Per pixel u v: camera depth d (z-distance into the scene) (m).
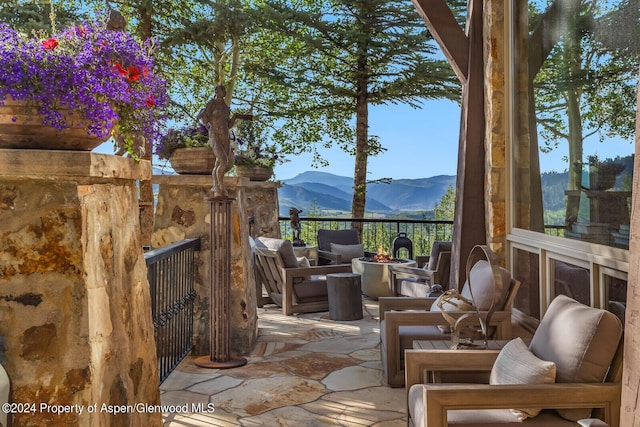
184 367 4.30
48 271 1.76
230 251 4.40
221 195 4.37
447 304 3.80
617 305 3.02
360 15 11.46
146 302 2.43
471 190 5.08
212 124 4.36
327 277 6.09
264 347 4.90
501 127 4.86
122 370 2.07
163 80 2.14
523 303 4.57
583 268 3.43
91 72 1.83
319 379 3.98
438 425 2.06
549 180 4.05
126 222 2.21
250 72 12.40
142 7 8.87
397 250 8.42
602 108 3.27
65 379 1.75
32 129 1.78
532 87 4.38
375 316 6.23
